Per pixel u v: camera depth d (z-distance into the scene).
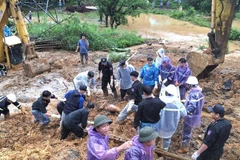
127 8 32.06
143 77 9.42
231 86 11.45
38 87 12.43
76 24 21.58
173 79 9.13
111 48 20.81
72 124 7.20
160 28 36.16
